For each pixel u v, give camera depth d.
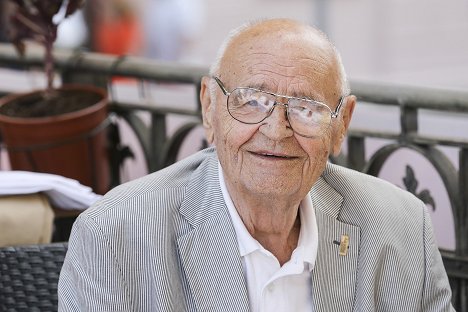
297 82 2.16
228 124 2.20
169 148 3.91
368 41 10.08
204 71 3.82
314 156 2.20
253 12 10.88
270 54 2.18
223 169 2.28
